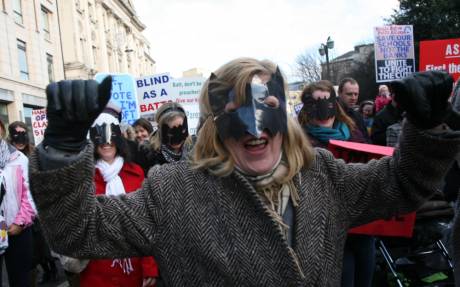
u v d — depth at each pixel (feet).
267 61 4.78
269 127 4.40
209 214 4.47
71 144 4.02
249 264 4.34
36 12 76.74
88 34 119.96
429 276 11.51
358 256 9.51
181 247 4.44
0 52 62.49
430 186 4.47
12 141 17.10
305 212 4.57
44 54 79.56
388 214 4.78
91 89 3.81
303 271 4.39
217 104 4.57
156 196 4.56
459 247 6.89
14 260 12.50
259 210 4.43
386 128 15.80
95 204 4.30
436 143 4.14
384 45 23.17
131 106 22.52
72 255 4.33
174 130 12.45
